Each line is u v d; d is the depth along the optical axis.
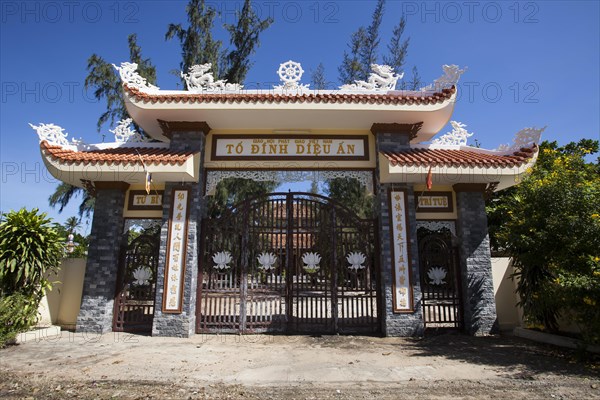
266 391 5.21
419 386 5.40
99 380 5.62
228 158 9.73
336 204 9.66
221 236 9.51
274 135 9.83
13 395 5.07
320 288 9.29
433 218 9.68
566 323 8.41
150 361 6.63
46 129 9.01
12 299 7.91
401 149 9.57
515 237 7.96
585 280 6.36
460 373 5.99
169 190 9.31
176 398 4.96
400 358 6.92
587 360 6.67
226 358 6.89
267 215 9.58
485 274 9.23
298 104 8.86
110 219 9.40
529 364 6.49
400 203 9.30
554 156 10.38
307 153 9.74
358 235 9.52
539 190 7.91
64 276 10.34
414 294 8.88
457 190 9.65
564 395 5.05
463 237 9.42
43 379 5.66
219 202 19.55
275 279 9.35
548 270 7.97
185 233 9.07
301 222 9.55
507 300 10.06
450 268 9.59
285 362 6.63
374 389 5.29
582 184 7.64
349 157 9.75
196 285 9.20
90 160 8.55
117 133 10.27
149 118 9.59
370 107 8.93
